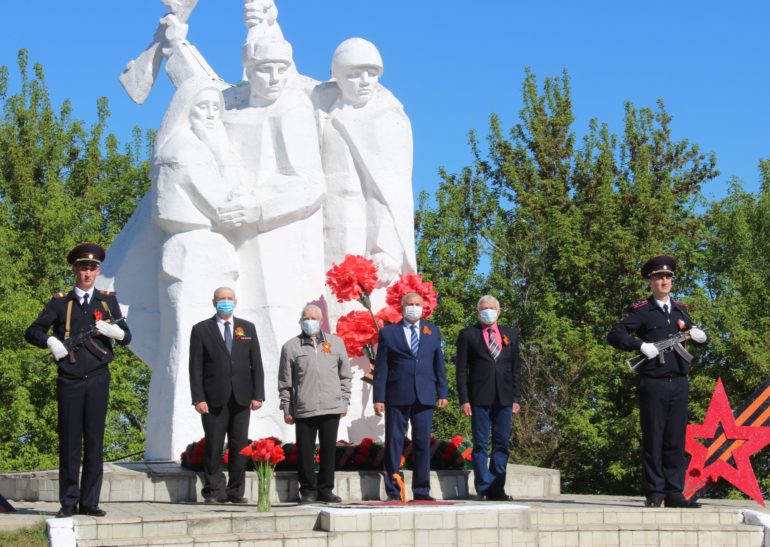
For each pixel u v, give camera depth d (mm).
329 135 14719
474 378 10938
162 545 8172
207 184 13508
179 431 13250
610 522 9797
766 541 9602
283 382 10430
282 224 13883
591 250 25641
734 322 22750
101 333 9312
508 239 27578
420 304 10508
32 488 11852
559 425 23594
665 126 30422
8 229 25734
